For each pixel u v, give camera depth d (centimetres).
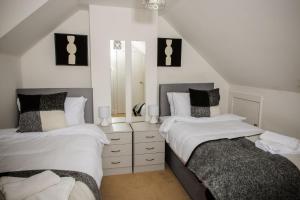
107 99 292
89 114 286
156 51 303
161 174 267
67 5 238
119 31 285
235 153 173
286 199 143
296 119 242
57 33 281
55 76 295
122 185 241
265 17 185
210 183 156
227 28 237
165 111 324
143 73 308
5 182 117
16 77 263
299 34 174
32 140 197
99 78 285
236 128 243
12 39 210
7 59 238
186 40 335
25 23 198
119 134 258
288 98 251
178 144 229
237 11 203
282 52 205
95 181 142
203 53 332
